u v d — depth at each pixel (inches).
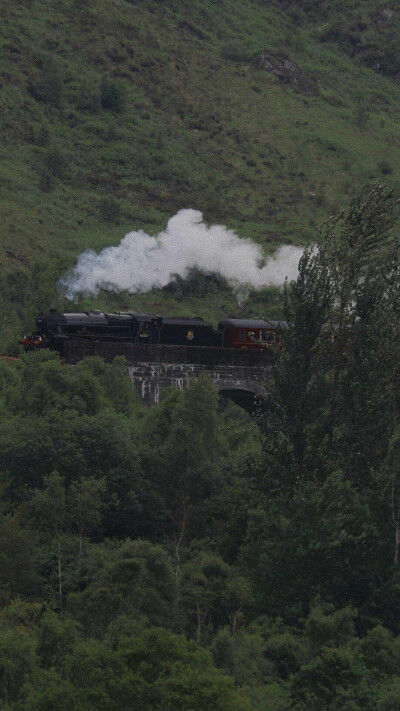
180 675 2893.7
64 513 4945.9
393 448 4680.1
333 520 4500.5
